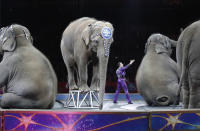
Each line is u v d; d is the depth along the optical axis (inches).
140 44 680.4
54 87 296.8
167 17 679.1
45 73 287.1
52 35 693.9
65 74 679.1
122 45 682.2
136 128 235.9
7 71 280.7
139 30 689.6
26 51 288.8
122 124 235.1
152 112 236.4
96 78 383.9
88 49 348.8
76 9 686.5
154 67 396.5
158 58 404.5
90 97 361.4
